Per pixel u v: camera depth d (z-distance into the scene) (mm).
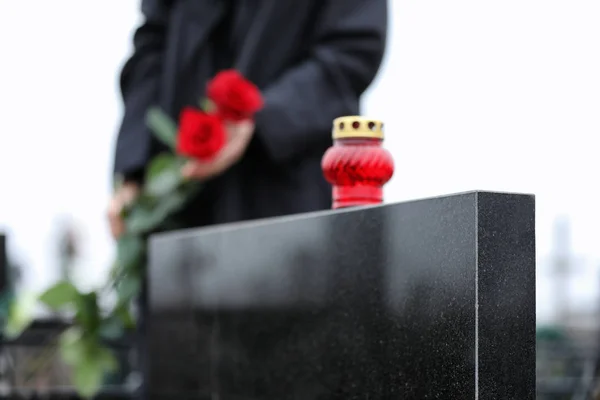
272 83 2996
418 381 1584
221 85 2828
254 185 3008
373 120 1977
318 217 1853
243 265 2104
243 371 2096
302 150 2928
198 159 2838
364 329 1712
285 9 3002
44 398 3637
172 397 2396
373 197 1970
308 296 1874
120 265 2992
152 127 2963
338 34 2971
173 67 3088
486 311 1483
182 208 3012
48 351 3645
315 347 1847
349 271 1757
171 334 2408
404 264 1623
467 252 1502
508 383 1487
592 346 4309
